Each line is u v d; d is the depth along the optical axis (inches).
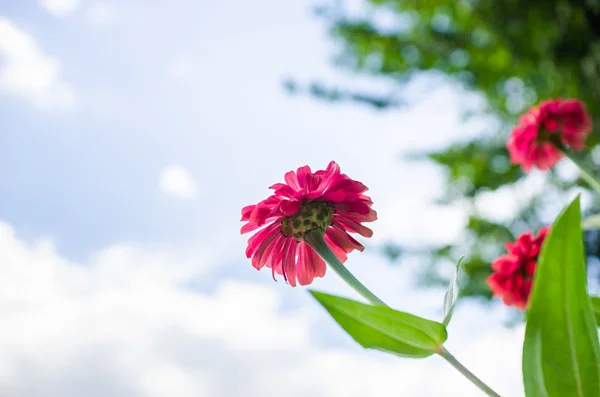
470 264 342.6
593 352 42.4
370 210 66.8
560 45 335.6
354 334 49.0
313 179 65.2
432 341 49.8
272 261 66.8
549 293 42.8
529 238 104.5
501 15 360.8
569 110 130.4
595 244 303.7
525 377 43.6
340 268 62.5
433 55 421.4
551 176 342.6
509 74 404.5
